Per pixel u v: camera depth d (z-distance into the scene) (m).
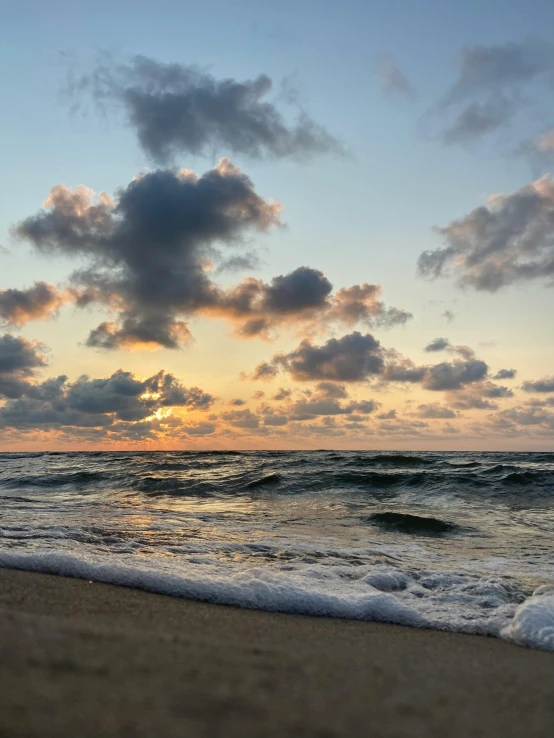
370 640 3.87
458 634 4.39
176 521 9.76
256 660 2.91
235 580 5.28
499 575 6.19
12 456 38.00
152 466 23.33
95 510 11.16
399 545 8.00
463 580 5.82
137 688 2.35
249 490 15.80
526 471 16.69
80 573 5.32
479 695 2.72
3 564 5.52
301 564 6.41
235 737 2.03
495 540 8.70
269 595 4.95
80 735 1.92
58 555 5.61
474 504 13.41
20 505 11.95
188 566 5.91
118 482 17.84
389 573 5.93
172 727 2.05
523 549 7.90
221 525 9.44
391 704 2.51
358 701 2.50
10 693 2.20
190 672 2.61
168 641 3.10
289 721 2.22
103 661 2.63
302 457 26.95
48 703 2.14
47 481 18.34
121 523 9.18
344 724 2.25
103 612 3.94
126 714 2.11
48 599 4.23
